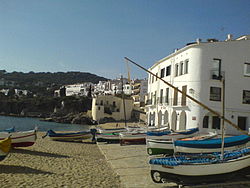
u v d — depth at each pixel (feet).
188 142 42.24
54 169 39.09
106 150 63.98
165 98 112.27
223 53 92.84
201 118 89.40
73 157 51.88
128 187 30.37
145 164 44.50
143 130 87.25
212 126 90.99
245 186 30.17
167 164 29.35
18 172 35.91
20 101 366.63
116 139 81.41
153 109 129.59
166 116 112.27
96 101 254.06
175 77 104.47
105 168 41.86
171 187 30.45
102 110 247.91
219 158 32.30
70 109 328.08
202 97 90.27
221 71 92.17
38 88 551.18
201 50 91.91
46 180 32.53
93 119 251.19
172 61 107.65
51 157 49.85
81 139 85.25
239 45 94.84
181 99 98.07
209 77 90.89
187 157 32.94
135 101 296.30
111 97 258.57
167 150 44.16
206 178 29.86
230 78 92.53
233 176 31.55
